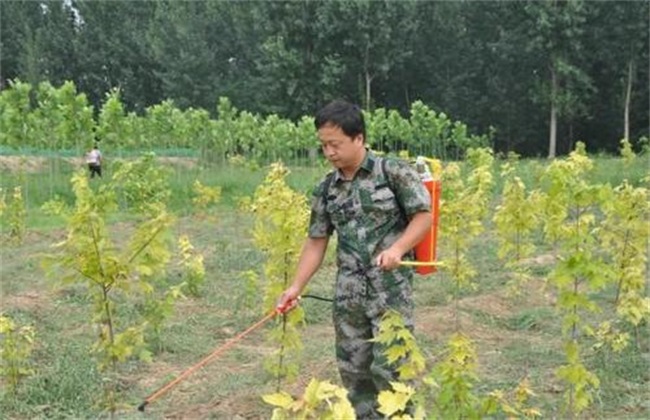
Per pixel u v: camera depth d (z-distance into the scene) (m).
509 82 48.09
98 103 63.25
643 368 6.43
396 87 53.31
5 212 15.30
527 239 11.46
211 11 58.28
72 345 7.21
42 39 61.81
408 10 48.72
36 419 5.56
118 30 61.50
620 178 22.20
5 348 5.91
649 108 45.84
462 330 7.99
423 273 4.32
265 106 50.31
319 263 4.52
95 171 24.16
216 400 5.98
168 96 55.69
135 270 4.23
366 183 4.24
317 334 7.99
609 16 43.88
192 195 23.81
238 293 9.66
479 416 3.89
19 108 23.17
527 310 8.53
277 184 6.21
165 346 7.33
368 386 4.45
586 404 4.75
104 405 5.71
